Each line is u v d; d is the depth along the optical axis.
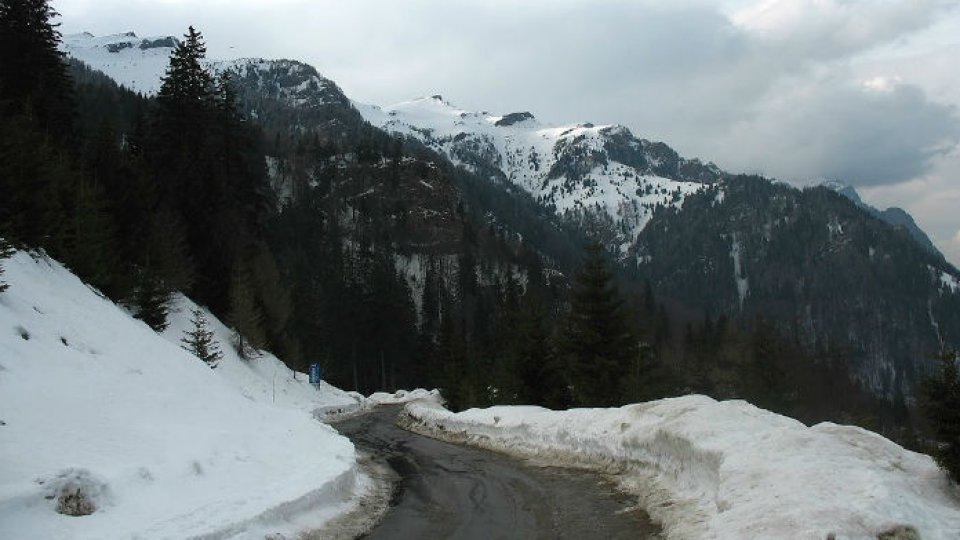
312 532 12.12
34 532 9.30
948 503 9.36
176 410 17.31
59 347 17.28
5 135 26.48
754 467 10.87
